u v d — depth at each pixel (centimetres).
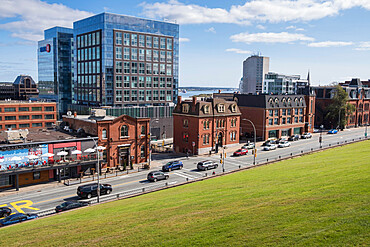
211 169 5456
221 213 2172
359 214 1684
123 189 4294
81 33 9888
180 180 4697
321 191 2347
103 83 8962
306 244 1440
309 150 6694
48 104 8681
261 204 2255
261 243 1530
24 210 3522
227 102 7562
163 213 2419
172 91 10750
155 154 7038
